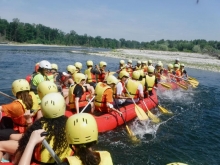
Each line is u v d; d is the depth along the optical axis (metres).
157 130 7.56
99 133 6.77
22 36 96.00
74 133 2.36
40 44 105.19
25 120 4.67
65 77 10.09
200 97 13.09
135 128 7.55
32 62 25.08
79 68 10.62
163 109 9.55
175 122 8.47
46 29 120.19
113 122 7.11
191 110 10.27
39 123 3.04
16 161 3.03
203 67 32.12
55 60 30.78
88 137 2.37
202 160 5.76
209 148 6.43
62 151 3.00
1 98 9.93
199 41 106.44
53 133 2.97
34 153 2.95
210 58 54.66
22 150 2.95
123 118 7.09
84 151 2.38
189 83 15.70
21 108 4.54
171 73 15.92
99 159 2.39
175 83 14.77
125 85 8.62
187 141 6.83
